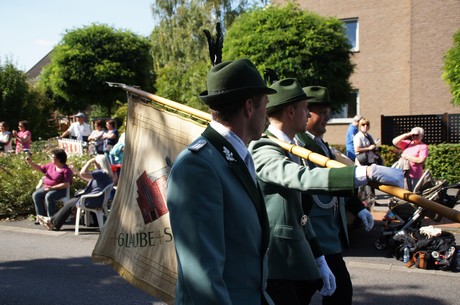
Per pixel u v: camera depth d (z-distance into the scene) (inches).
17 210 356.5
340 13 672.4
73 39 748.0
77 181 381.1
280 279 100.0
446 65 459.5
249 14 460.8
